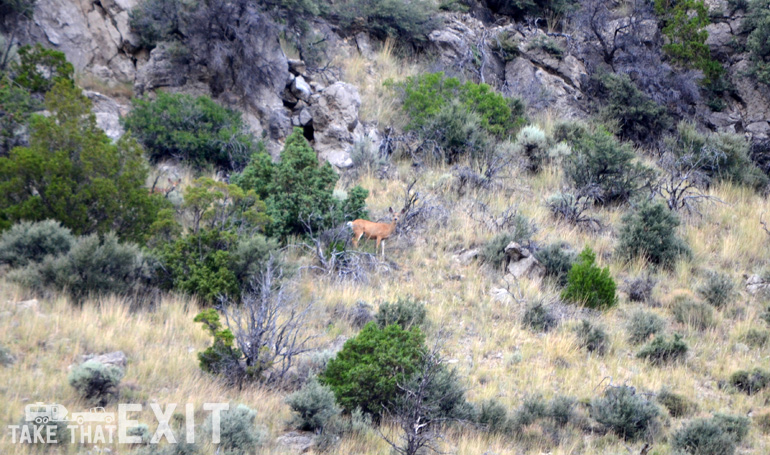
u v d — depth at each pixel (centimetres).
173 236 1470
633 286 1614
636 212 1823
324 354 1152
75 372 913
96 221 1434
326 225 1691
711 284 1590
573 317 1454
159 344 1145
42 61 1833
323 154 2138
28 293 1217
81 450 793
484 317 1437
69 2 2123
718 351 1367
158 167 1891
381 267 1606
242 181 1711
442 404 1045
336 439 931
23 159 1361
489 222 1841
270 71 2167
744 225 1950
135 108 1931
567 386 1202
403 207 1841
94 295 1270
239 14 2134
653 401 1149
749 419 1071
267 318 1175
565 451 996
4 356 968
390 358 1046
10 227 1331
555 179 2158
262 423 961
